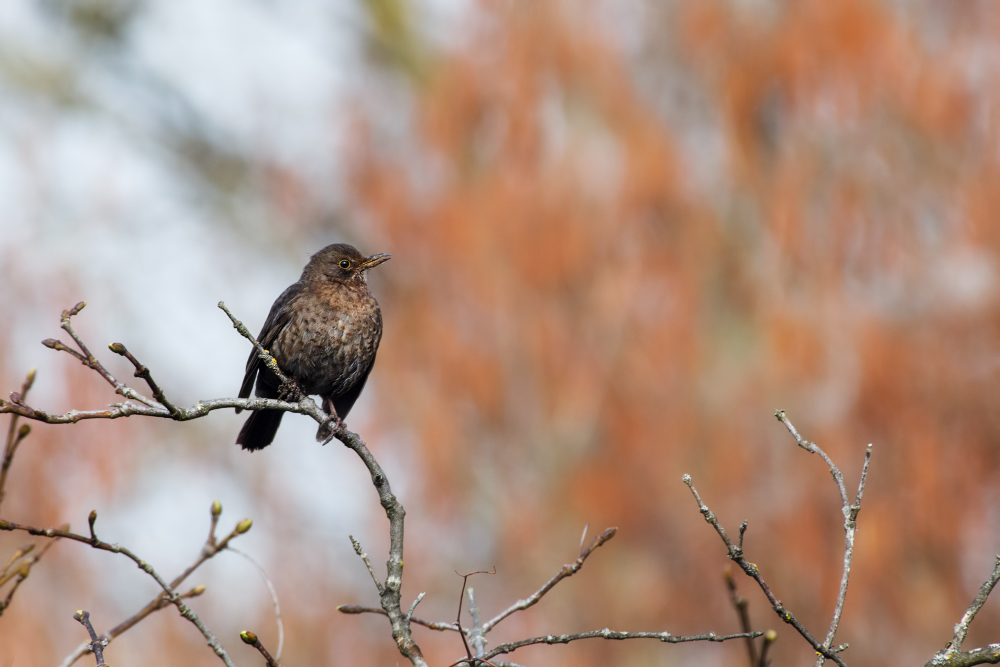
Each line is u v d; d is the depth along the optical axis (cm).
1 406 474
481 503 1648
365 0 2331
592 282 1513
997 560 517
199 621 505
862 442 1379
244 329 585
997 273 1404
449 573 1591
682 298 1488
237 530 557
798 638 1383
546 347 1508
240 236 2108
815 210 1469
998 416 1348
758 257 1541
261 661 1471
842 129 1469
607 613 1486
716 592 1438
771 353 1421
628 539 1495
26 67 2136
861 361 1367
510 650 527
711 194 1609
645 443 1469
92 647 521
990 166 1427
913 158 1457
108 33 2247
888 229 1445
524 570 1560
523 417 1579
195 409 542
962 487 1344
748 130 1524
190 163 2192
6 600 546
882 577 1323
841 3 1463
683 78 1711
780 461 1419
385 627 1537
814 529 1348
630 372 1492
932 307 1417
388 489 591
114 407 507
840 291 1428
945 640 1326
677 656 1471
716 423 1456
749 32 1573
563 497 1529
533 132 1570
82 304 508
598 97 1570
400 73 2247
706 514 507
